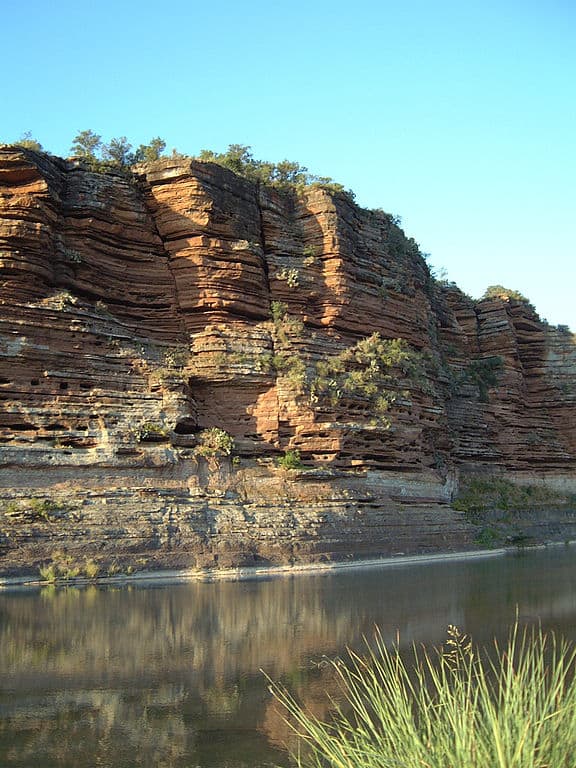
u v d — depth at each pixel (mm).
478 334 92188
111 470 46688
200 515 47031
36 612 30406
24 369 47406
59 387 48281
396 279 67375
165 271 57312
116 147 60469
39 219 49844
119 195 55906
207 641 25453
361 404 58156
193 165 57250
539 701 11188
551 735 10367
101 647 24609
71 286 52469
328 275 62031
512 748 10195
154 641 25469
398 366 62594
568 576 42750
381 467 58219
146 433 48562
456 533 61438
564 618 29047
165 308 57000
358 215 66688
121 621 28641
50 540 41500
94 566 40750
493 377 87625
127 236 56094
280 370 56531
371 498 55062
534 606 31875
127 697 19609
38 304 48812
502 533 69000
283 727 17422
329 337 60781
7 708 18766
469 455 81188
